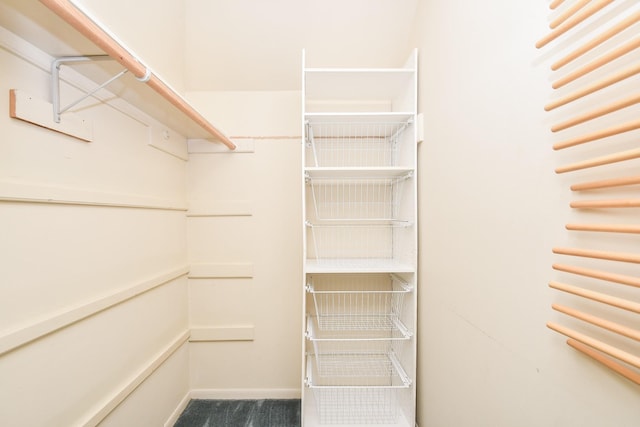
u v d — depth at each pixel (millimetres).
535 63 778
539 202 771
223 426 1714
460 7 1169
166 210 1676
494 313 964
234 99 1985
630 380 549
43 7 675
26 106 832
